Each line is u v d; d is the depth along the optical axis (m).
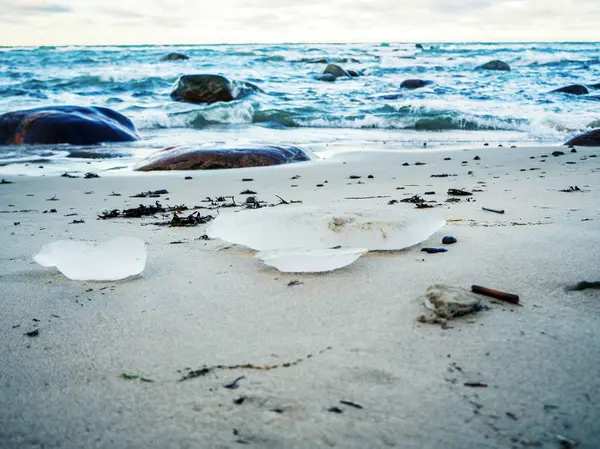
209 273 2.50
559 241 2.84
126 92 20.80
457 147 9.98
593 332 1.73
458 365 1.54
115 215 4.30
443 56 44.78
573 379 1.45
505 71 30.94
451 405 1.35
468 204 4.28
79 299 2.22
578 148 8.93
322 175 6.85
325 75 26.42
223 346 1.72
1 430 1.30
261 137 11.75
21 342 1.81
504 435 1.24
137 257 2.50
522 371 1.50
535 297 2.05
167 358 1.65
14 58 39.00
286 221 2.80
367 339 1.73
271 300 2.12
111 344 1.77
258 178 6.73
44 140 10.74
